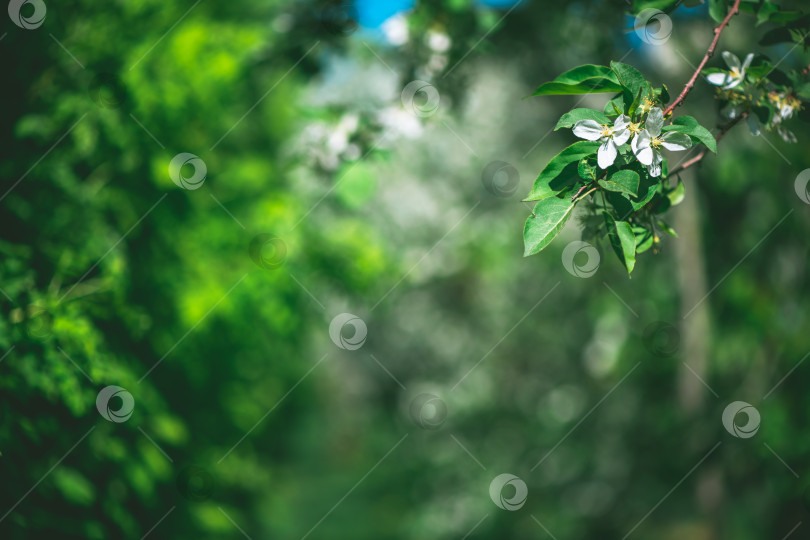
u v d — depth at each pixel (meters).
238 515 5.39
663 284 6.18
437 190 7.78
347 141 3.58
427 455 9.00
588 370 7.45
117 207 3.76
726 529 5.34
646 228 1.86
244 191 5.30
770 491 4.87
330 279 5.12
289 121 6.55
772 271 5.19
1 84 3.17
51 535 2.94
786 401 4.69
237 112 5.70
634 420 6.59
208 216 4.68
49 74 3.35
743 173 5.16
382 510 11.00
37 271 3.08
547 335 7.92
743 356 5.27
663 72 4.32
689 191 5.41
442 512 8.20
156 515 3.89
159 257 4.12
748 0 2.15
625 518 6.50
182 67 4.34
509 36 3.93
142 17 3.98
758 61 2.04
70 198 3.31
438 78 3.55
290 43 3.73
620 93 1.75
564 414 7.59
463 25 3.50
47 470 2.88
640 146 1.64
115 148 3.63
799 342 4.75
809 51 2.30
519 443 8.02
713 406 5.61
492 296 8.42
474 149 7.46
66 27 3.44
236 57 4.87
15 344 2.66
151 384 3.93
